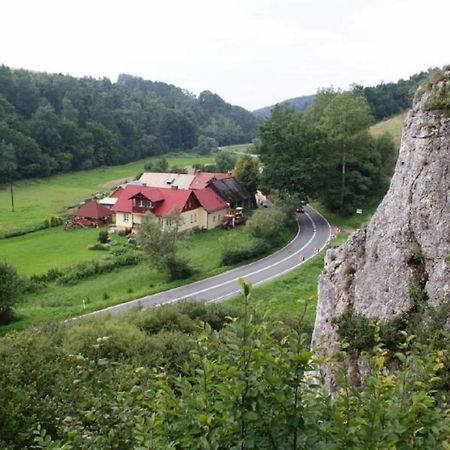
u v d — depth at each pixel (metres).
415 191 16.91
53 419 12.49
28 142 124.75
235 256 53.97
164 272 51.25
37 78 171.25
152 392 8.69
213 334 6.73
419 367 6.66
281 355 5.95
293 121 71.38
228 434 5.91
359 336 16.12
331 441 5.85
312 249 57.44
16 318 41.31
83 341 23.50
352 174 71.62
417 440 5.71
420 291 15.55
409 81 140.75
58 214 86.38
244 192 82.12
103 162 150.25
